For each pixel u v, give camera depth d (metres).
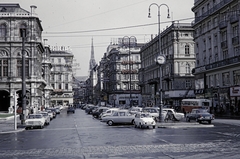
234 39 49.31
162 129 27.03
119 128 28.88
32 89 71.62
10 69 71.69
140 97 106.38
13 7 75.12
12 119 48.34
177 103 72.31
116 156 13.44
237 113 46.81
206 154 13.62
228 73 51.66
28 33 72.25
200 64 63.59
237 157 12.81
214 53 57.12
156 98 85.62
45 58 104.75
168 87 76.62
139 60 113.00
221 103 53.38
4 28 72.19
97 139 19.92
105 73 134.50
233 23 49.78
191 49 73.00
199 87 63.34
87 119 46.62
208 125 29.33
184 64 72.69
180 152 14.25
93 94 175.75
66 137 21.58
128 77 111.50
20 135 24.20
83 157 13.34
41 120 31.17
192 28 72.25
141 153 14.12
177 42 72.44
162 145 16.62
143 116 29.45
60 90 135.25
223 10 52.84
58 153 14.57
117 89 109.88
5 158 13.40
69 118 50.84
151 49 91.44
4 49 71.69
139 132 24.34
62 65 136.88
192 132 23.69
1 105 79.88
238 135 21.33
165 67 78.12
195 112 35.50
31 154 14.41
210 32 58.78
